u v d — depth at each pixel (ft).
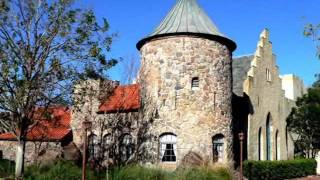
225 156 99.09
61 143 115.24
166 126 96.73
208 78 98.58
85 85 92.43
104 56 82.69
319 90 148.87
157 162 93.30
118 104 109.29
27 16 79.41
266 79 132.87
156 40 100.63
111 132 107.14
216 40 101.04
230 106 103.19
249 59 131.64
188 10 103.71
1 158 116.88
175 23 101.04
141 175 73.00
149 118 99.25
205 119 96.84
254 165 106.01
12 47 77.41
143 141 99.55
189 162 91.09
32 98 79.41
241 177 93.40
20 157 79.10
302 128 148.36
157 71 99.45
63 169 75.82
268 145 133.69
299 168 126.00
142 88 102.58
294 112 149.18
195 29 99.14
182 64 97.66
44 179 72.64
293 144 154.81
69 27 79.87
